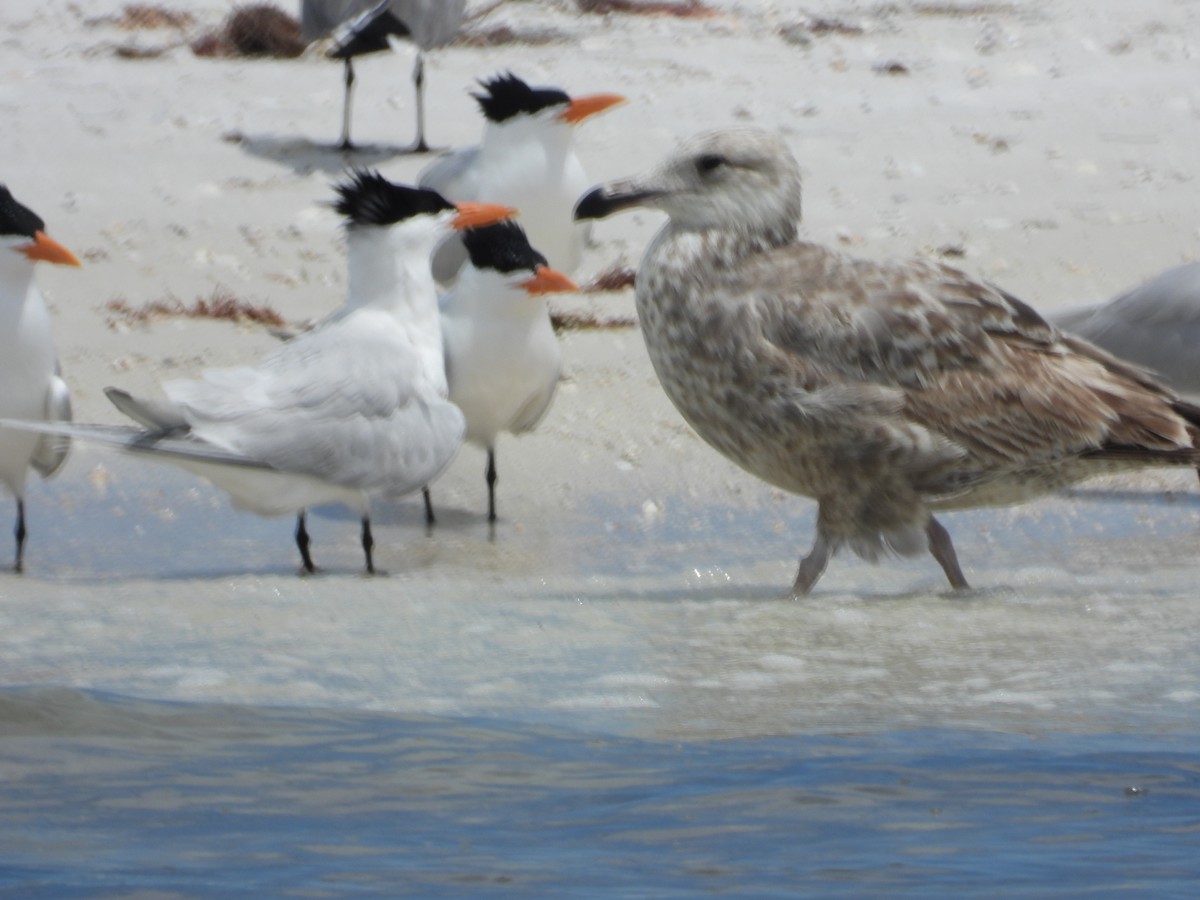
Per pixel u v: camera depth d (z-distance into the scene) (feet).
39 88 89.35
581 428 54.90
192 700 32.35
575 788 28.27
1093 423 39.45
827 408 38.70
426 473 44.29
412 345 45.19
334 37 84.43
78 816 27.02
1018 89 96.32
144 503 49.42
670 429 55.06
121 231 69.92
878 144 84.48
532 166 62.08
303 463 42.65
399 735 30.45
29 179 75.36
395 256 45.19
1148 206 76.74
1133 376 40.98
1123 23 113.39
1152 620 37.93
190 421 42.37
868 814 27.20
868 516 39.81
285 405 42.96
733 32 106.73
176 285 65.10
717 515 49.26
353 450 43.06
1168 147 85.81
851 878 25.03
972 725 31.09
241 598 39.93
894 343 38.83
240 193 75.31
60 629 37.04
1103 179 80.48
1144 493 51.26
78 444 53.21
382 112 88.48
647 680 33.68
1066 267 68.90
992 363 39.29
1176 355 53.98
